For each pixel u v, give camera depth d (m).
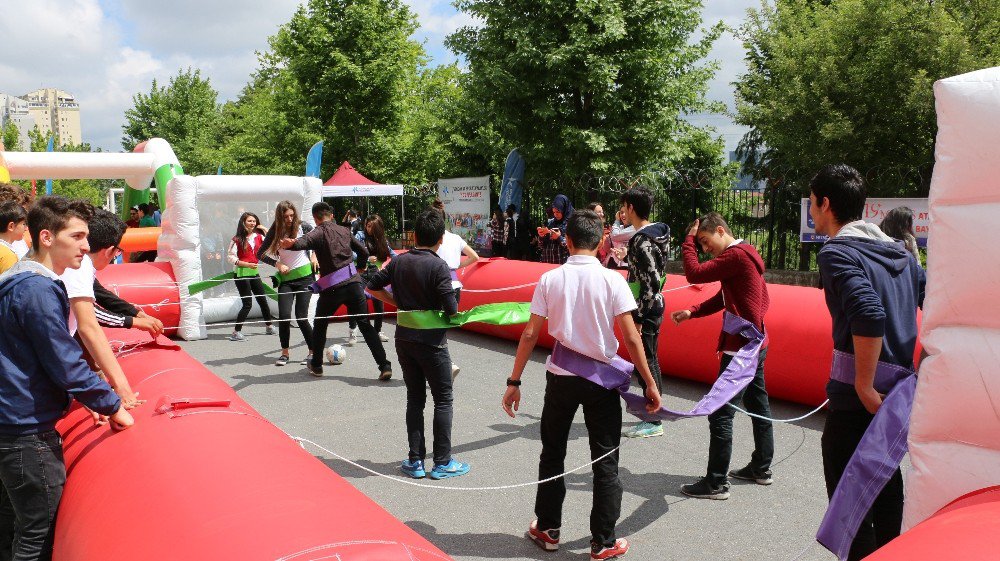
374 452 5.09
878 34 12.54
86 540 2.21
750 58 15.87
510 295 8.31
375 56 23.11
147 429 2.73
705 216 4.27
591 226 3.40
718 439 4.11
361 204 23.56
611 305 3.31
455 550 3.62
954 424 1.83
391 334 9.45
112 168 10.44
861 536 2.67
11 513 3.15
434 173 23.52
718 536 3.71
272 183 9.70
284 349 7.69
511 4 15.05
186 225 9.04
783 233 13.95
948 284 1.82
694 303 6.42
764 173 16.19
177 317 9.12
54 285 2.67
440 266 4.48
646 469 4.66
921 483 1.91
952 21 11.88
